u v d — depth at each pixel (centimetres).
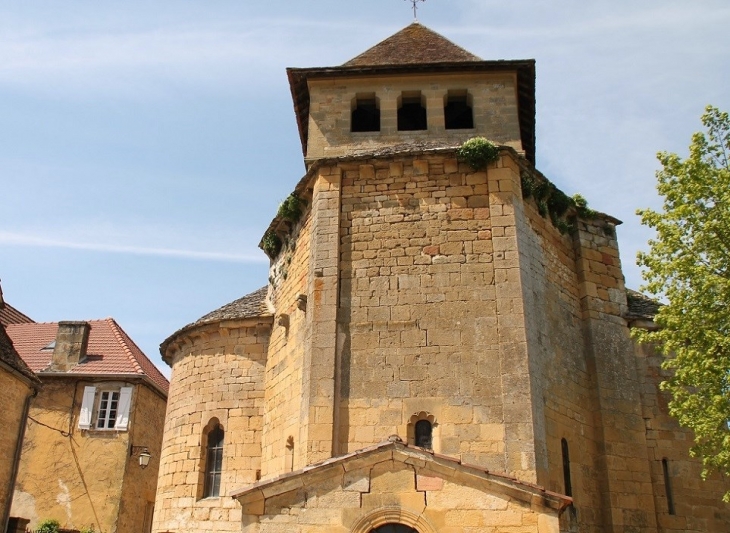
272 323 2073
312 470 1135
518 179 1716
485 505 1085
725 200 1535
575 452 1639
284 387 1847
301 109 2177
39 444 2770
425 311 1585
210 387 2092
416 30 2334
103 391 2873
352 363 1559
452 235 1650
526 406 1455
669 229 1584
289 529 1109
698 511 1748
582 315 1869
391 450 1136
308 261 1778
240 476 1945
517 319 1533
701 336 1523
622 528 1661
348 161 1753
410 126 2066
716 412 1470
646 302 2044
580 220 1959
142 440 2892
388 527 1099
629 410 1797
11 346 2122
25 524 2047
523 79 2028
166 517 2030
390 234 1680
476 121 1948
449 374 1517
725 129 1617
